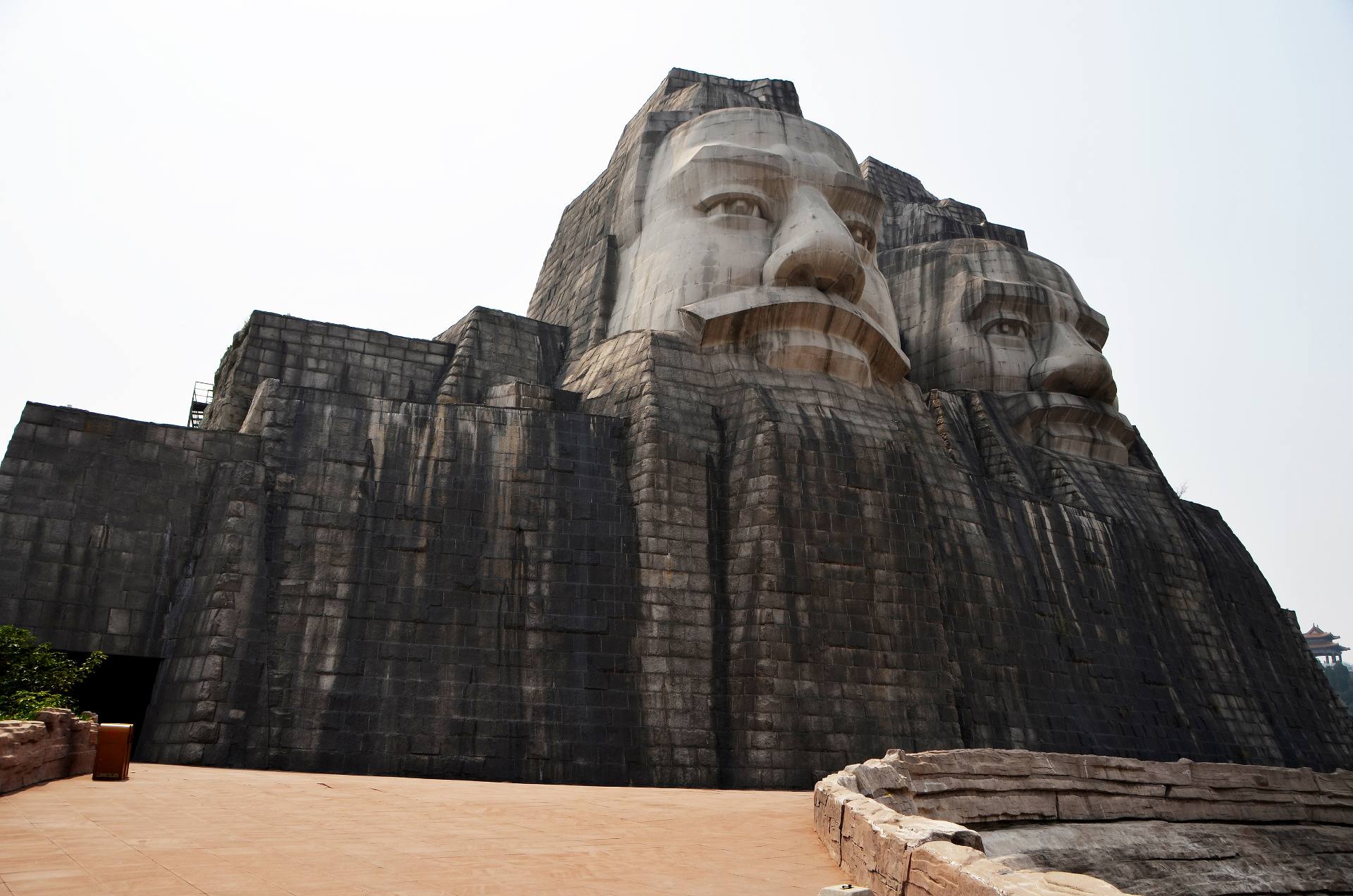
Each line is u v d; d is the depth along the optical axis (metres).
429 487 20.34
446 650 18.97
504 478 20.86
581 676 19.36
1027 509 28.03
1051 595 26.83
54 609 17.84
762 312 24.45
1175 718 27.61
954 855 6.11
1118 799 16.44
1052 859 14.04
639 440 21.97
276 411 20.41
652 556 20.72
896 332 27.89
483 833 9.74
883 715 20.39
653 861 8.68
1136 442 36.03
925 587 22.08
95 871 6.75
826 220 25.41
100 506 18.78
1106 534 29.81
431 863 7.86
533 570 20.11
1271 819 18.28
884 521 22.22
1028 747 23.55
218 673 17.34
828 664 20.30
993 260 35.75
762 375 24.12
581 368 26.50
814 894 7.47
